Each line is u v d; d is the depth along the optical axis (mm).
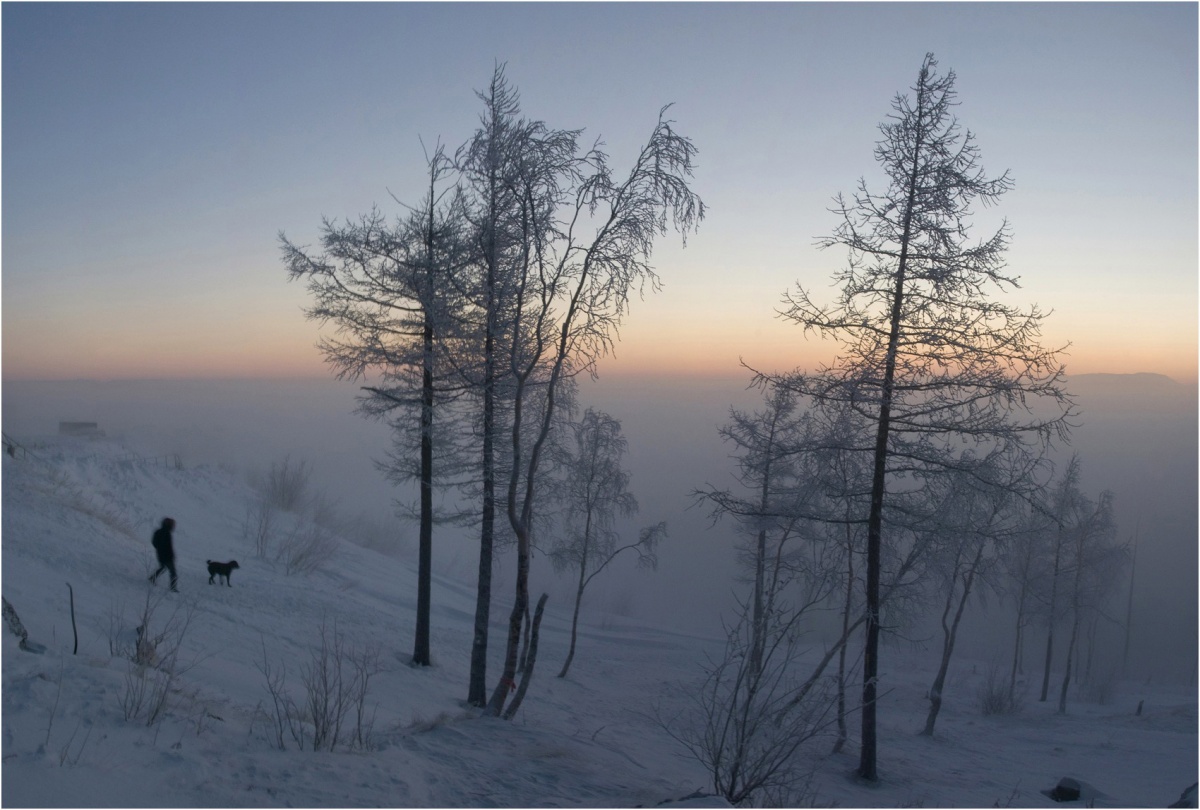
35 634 8703
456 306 13547
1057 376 11711
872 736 12562
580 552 20875
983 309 11922
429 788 5922
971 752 16797
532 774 6930
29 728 5113
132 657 8266
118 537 18531
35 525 16234
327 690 7297
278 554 24547
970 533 13273
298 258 14180
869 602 12875
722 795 6980
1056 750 17688
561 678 19875
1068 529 26188
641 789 7012
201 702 7145
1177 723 22344
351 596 22469
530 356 11945
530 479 11031
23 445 25328
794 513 13852
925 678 30828
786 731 7445
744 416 16828
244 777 5266
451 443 15273
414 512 16672
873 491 12930
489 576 14062
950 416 12469
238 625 13969
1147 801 12258
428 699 12828
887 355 12344
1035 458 12281
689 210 10195
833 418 13422
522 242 11086
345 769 5840
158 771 4961
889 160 12570
